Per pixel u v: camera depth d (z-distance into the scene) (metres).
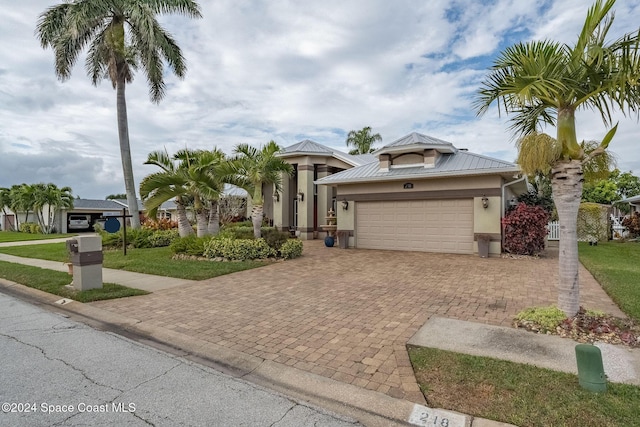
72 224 35.97
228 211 19.81
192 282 8.28
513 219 11.91
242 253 11.05
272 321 5.39
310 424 2.82
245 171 11.70
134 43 16.81
